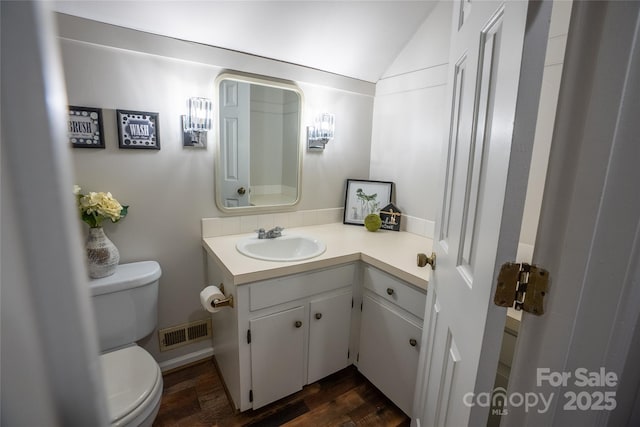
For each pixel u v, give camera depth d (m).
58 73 0.24
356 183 2.14
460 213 0.80
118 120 1.37
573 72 0.47
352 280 1.60
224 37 1.50
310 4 1.46
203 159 1.61
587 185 0.47
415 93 1.87
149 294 1.42
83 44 1.26
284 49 1.66
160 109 1.46
